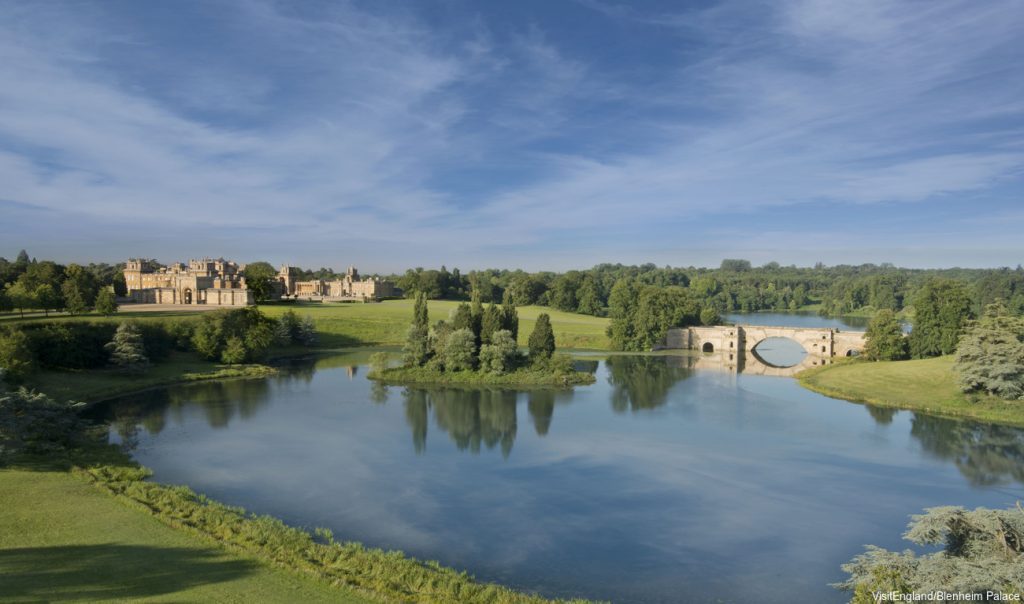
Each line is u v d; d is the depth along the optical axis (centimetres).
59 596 3372
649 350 17925
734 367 14950
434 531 5166
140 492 5225
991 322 10138
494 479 6481
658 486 6362
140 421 8612
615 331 18062
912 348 13988
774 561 4797
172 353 13375
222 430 8200
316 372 13250
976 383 9619
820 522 5531
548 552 4862
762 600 4244
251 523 4769
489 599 3834
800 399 10812
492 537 5091
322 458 7050
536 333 12988
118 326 12144
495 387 11688
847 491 6291
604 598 4219
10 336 9719
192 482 6078
